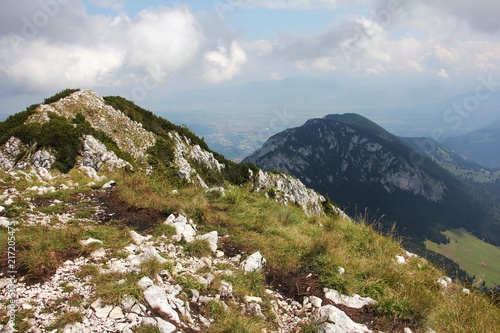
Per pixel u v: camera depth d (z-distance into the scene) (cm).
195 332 516
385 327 614
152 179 1342
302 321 611
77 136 2600
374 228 1219
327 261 779
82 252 679
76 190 1162
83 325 469
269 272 765
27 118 3231
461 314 720
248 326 538
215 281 644
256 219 1072
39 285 557
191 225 940
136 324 482
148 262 632
